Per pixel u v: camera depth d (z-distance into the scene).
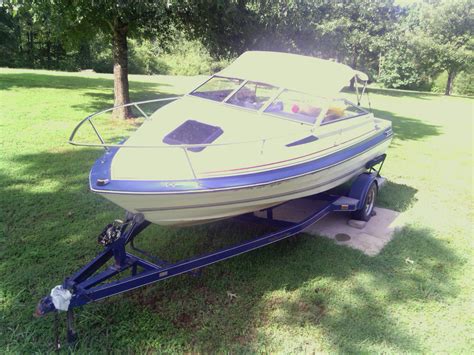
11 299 3.56
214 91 5.08
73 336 3.14
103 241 3.34
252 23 9.87
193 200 3.51
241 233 4.97
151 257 3.98
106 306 3.57
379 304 3.85
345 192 5.90
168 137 4.12
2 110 10.55
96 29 10.38
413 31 29.97
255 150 4.02
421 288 4.13
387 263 4.54
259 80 5.00
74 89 15.55
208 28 9.86
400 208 6.12
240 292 3.89
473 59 29.12
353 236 5.11
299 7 10.58
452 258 4.76
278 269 4.28
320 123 4.73
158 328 3.37
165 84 20.88
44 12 8.03
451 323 3.65
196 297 3.77
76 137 8.48
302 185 4.32
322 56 17.14
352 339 3.37
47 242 4.49
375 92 27.17
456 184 7.48
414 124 14.29
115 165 3.70
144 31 10.48
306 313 3.65
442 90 35.22
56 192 5.78
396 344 3.35
